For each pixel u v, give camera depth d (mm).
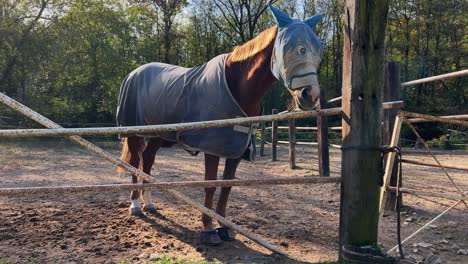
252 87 3613
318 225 4738
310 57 3020
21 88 22594
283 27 3199
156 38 28297
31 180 7629
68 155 12789
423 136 26922
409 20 31828
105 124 21219
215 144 3543
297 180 2939
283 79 3127
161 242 3955
